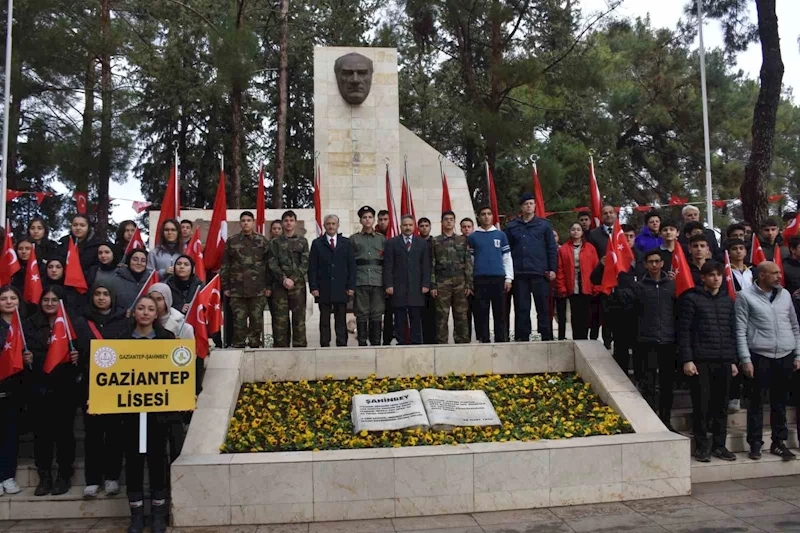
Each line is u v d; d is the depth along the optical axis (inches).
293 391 296.2
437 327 349.4
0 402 240.4
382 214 388.8
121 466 238.5
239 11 724.7
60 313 238.7
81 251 316.5
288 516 224.4
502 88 817.5
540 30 863.7
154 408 209.5
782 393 273.7
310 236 529.7
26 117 879.1
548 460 238.4
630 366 342.0
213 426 255.4
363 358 312.2
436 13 781.3
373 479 228.7
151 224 526.6
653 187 1219.9
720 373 269.9
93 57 809.5
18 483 247.9
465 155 1130.0
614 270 311.3
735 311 277.6
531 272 352.2
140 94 929.5
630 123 1151.0
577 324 374.9
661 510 229.9
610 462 242.5
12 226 1024.9
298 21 993.5
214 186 1043.9
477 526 218.2
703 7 636.7
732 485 257.3
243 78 690.2
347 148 581.0
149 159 1068.5
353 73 572.1
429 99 1085.1
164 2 958.4
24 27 736.3
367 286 345.1
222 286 340.2
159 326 223.8
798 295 296.5
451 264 350.0
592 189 405.7
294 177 1106.7
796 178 1398.9
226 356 298.2
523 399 293.6
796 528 208.5
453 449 237.9
